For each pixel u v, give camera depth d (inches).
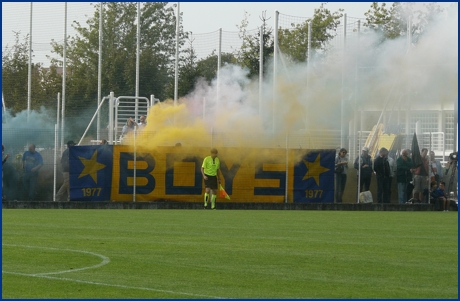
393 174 1777.8
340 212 1657.2
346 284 653.9
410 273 715.4
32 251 850.8
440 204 1764.3
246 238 1015.0
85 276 684.1
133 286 635.5
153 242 951.6
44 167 1726.1
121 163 1723.7
